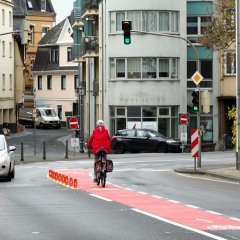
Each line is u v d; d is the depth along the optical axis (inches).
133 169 2114.9
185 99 3565.5
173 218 952.9
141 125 3513.8
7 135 4682.6
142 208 1068.5
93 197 1236.5
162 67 3521.2
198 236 792.9
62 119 6417.3
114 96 3543.3
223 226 876.6
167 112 3531.0
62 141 4244.6
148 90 3508.9
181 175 1854.1
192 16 3577.8
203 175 1857.8
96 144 1460.4
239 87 1850.4
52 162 2618.1
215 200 1196.5
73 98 6328.7
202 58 3597.4
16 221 925.2
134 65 3518.7
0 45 4968.0
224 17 2486.5
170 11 3513.8
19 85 5374.0
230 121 3649.1
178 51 3538.4
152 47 3496.6
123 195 1273.4
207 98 2074.3
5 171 1637.6
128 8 3503.9
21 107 5654.5
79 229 850.1
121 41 3513.8
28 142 4097.0
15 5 5767.7
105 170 1450.5
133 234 808.9
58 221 923.4
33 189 1416.1
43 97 6589.6
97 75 3949.3
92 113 4089.6
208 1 3560.5
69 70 6338.6
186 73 3575.3
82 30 4347.9
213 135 3639.3
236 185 1525.6
